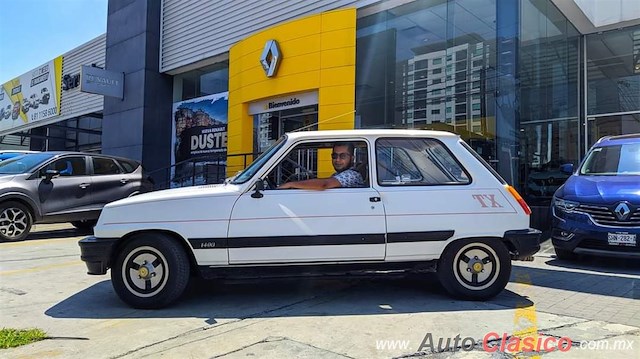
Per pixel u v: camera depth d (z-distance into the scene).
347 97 11.70
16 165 9.92
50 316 4.53
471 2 11.02
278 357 3.46
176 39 18.27
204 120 17.83
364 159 5.03
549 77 11.95
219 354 3.53
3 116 31.67
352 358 3.44
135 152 18.70
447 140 5.20
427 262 4.98
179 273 4.72
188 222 4.71
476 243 4.98
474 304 4.86
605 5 12.88
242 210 4.74
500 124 10.50
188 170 18.28
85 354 3.56
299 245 4.72
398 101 12.02
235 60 14.56
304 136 5.03
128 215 4.73
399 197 4.89
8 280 6.02
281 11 14.27
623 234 6.47
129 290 4.72
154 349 3.65
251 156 13.98
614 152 8.02
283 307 4.77
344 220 4.79
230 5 16.00
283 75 12.78
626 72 13.15
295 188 4.88
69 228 11.85
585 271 6.57
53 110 26.31
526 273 6.43
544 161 11.49
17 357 3.50
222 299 5.09
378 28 12.41
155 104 18.86
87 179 10.22
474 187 5.04
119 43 20.03
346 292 5.35
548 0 11.52
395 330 4.04
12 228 9.23
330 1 13.05
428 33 11.68
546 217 10.27
